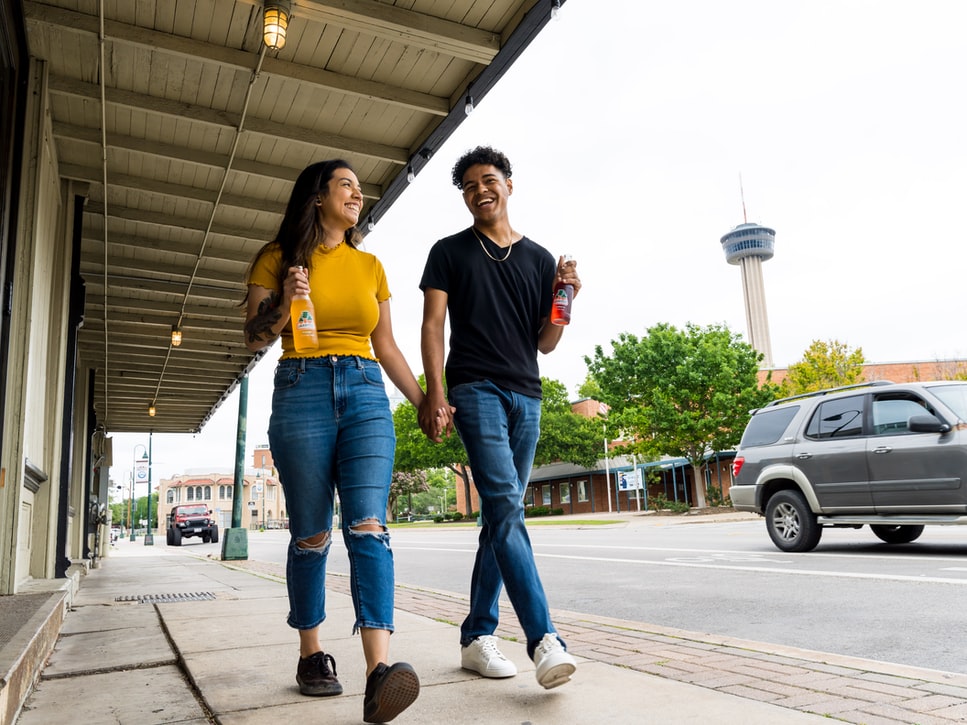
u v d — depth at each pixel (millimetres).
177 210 8305
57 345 6781
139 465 41875
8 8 4336
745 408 27781
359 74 5875
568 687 2576
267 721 2244
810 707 2320
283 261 2459
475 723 2154
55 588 5133
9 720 2184
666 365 29031
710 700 2383
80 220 7379
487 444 2631
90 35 5152
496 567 2822
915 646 3760
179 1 5035
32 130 5254
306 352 2439
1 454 4434
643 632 3951
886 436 7355
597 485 44750
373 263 2609
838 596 5312
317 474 2420
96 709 2490
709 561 8180
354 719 2236
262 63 5500
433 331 2758
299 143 6887
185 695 2676
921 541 8680
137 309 11398
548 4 4801
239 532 12945
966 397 7070
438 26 5109
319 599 2576
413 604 5375
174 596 6418
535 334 2889
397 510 80875
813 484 7973
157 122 6535
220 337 13008
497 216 2885
